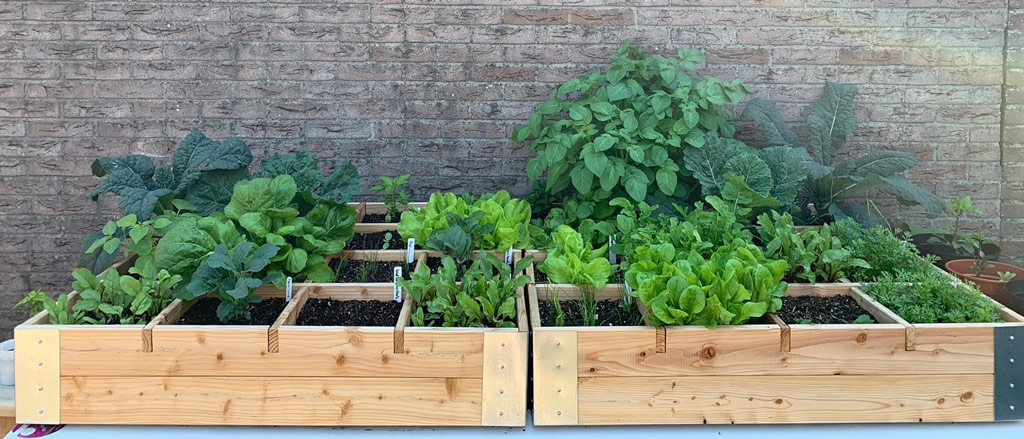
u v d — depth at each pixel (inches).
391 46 153.6
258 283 95.7
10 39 151.0
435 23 153.1
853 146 158.6
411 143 156.6
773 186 136.5
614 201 131.3
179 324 98.2
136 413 88.1
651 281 91.9
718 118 146.9
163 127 154.3
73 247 158.1
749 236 119.3
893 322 93.6
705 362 88.6
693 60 144.2
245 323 99.3
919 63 155.4
